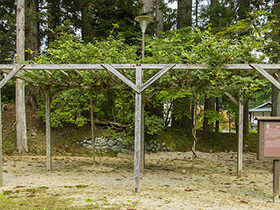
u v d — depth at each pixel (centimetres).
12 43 1196
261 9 935
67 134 1052
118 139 1026
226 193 473
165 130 1138
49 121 656
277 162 428
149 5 1022
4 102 1259
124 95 763
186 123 1212
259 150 420
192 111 1238
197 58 472
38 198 408
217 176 627
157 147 1042
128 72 574
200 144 1092
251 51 511
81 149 998
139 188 482
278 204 416
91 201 395
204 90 602
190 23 1182
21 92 948
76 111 934
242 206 400
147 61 578
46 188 469
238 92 609
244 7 1035
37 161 799
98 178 564
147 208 370
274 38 806
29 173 609
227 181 575
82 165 732
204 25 1162
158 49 577
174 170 698
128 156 982
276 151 420
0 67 484
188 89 594
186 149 1055
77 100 810
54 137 1038
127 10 965
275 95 1042
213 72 475
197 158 941
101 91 759
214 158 945
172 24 1504
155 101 941
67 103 909
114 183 520
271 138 421
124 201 398
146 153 1014
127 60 589
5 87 1311
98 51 566
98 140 1020
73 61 577
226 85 564
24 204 378
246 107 1189
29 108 1227
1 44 1184
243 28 802
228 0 1034
